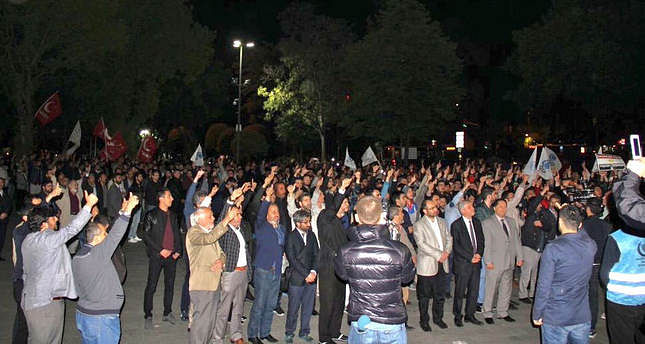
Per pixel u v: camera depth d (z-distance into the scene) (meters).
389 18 30.73
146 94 37.34
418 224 8.78
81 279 5.75
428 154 43.69
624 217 5.37
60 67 30.70
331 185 12.20
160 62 37.19
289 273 7.88
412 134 30.89
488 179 13.41
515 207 10.71
